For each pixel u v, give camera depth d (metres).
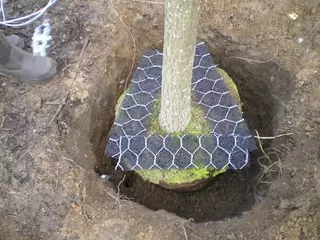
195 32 1.63
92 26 2.49
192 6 1.51
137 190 2.49
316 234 1.99
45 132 2.20
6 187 2.10
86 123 2.29
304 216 2.01
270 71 2.42
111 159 2.52
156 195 2.47
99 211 2.06
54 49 2.43
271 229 2.00
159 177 2.17
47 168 2.12
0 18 2.56
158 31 2.55
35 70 2.28
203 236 2.00
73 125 2.23
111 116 2.54
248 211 2.11
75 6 2.54
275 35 2.44
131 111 2.26
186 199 2.46
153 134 2.19
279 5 2.46
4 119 2.25
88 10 2.53
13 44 2.38
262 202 2.07
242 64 2.50
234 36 2.48
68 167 2.12
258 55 2.45
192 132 2.18
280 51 2.41
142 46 2.58
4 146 2.18
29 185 2.10
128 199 2.21
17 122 2.24
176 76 1.81
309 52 2.37
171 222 2.03
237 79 2.57
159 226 2.02
